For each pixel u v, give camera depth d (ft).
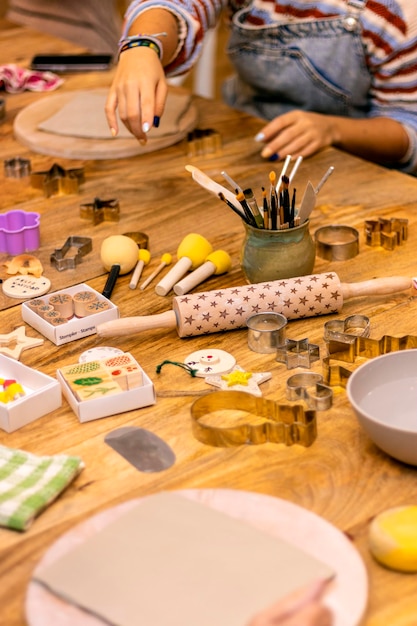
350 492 3.13
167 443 3.39
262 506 2.96
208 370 3.78
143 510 2.90
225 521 2.84
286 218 4.23
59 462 3.20
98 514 2.93
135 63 5.47
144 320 4.02
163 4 6.03
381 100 6.65
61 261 4.65
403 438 3.05
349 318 4.07
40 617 2.54
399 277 4.32
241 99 7.39
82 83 7.21
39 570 2.69
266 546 2.72
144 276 4.59
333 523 2.99
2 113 6.56
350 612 2.54
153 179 5.73
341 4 6.31
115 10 9.30
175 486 3.17
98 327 3.96
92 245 4.91
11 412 3.43
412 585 2.74
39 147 6.06
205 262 4.58
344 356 3.86
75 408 3.52
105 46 9.15
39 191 5.57
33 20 9.07
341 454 3.31
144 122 5.31
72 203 5.42
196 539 2.76
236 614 2.49
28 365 3.91
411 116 6.49
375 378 3.42
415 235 4.96
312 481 3.18
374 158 6.43
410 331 4.06
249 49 6.84
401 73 6.40
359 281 4.50
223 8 6.66
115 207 5.15
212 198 5.45
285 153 5.88
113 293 4.45
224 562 2.67
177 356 3.95
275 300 4.09
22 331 4.11
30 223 4.90
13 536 2.96
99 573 2.64
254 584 2.58
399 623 2.61
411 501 3.08
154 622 2.48
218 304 4.03
